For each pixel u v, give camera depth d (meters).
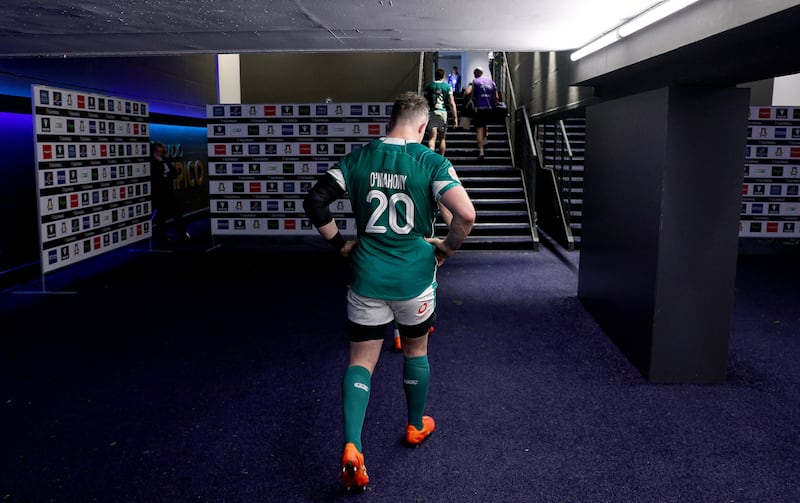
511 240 8.80
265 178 8.75
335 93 11.78
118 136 7.56
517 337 4.99
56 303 6.04
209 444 3.19
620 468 2.97
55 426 3.39
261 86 11.81
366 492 2.75
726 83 3.72
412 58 11.66
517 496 2.73
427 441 3.23
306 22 4.09
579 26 4.11
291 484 2.82
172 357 4.50
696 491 2.78
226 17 3.95
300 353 4.60
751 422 3.48
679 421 3.49
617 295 4.77
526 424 3.44
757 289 6.64
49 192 6.22
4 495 2.71
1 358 4.46
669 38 3.37
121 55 5.46
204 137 12.62
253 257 8.55
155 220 10.44
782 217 8.55
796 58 2.88
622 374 4.20
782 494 2.76
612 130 4.95
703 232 3.90
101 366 4.32
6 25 4.20
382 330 2.75
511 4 3.48
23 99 6.86
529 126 10.08
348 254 2.83
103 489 2.77
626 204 4.56
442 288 6.66
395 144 2.67
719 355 4.02
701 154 3.84
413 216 2.64
